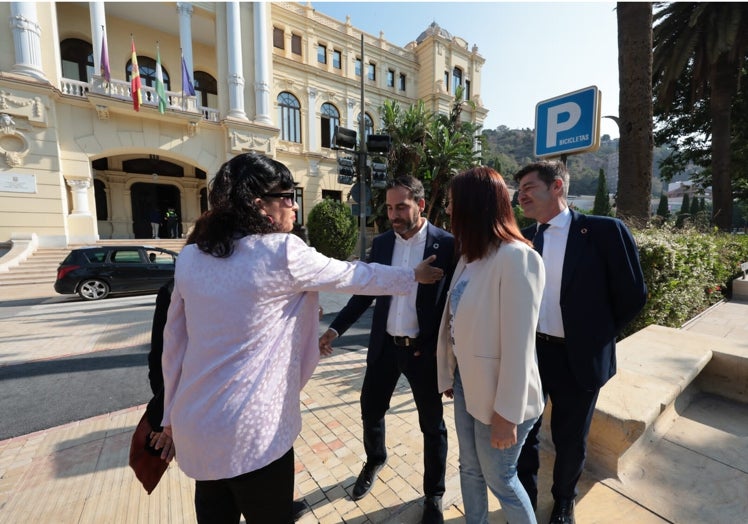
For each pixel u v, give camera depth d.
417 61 25.03
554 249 1.76
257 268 1.04
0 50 11.70
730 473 2.08
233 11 15.48
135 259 9.27
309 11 19.75
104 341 5.31
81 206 13.27
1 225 11.81
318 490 2.10
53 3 12.52
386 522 1.86
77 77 16.11
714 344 3.09
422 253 1.95
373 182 7.74
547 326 1.75
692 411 2.74
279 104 19.22
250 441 1.07
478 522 1.54
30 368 4.29
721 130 11.80
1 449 2.61
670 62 11.38
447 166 13.66
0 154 11.62
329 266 1.21
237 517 1.32
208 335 1.04
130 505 2.02
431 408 1.84
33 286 10.27
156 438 1.42
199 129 15.38
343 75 21.50
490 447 1.38
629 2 5.21
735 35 9.98
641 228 4.93
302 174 20.05
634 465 2.17
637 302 1.63
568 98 2.69
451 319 1.56
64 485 2.20
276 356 1.12
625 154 5.43
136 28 16.97
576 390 1.66
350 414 3.01
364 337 5.49
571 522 1.75
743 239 8.32
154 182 19.31
